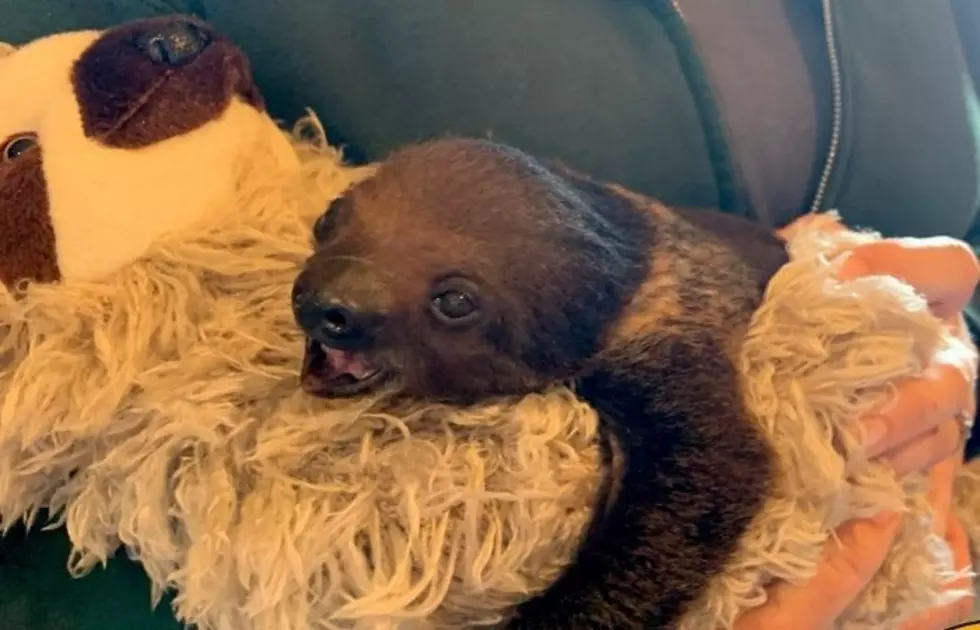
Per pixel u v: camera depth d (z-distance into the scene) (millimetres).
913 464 524
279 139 537
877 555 489
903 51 737
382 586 412
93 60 480
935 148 755
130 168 471
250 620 430
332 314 412
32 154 467
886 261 591
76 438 446
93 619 485
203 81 497
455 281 424
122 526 448
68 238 461
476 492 421
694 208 649
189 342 458
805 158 738
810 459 456
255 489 435
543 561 442
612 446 460
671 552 446
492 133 654
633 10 670
